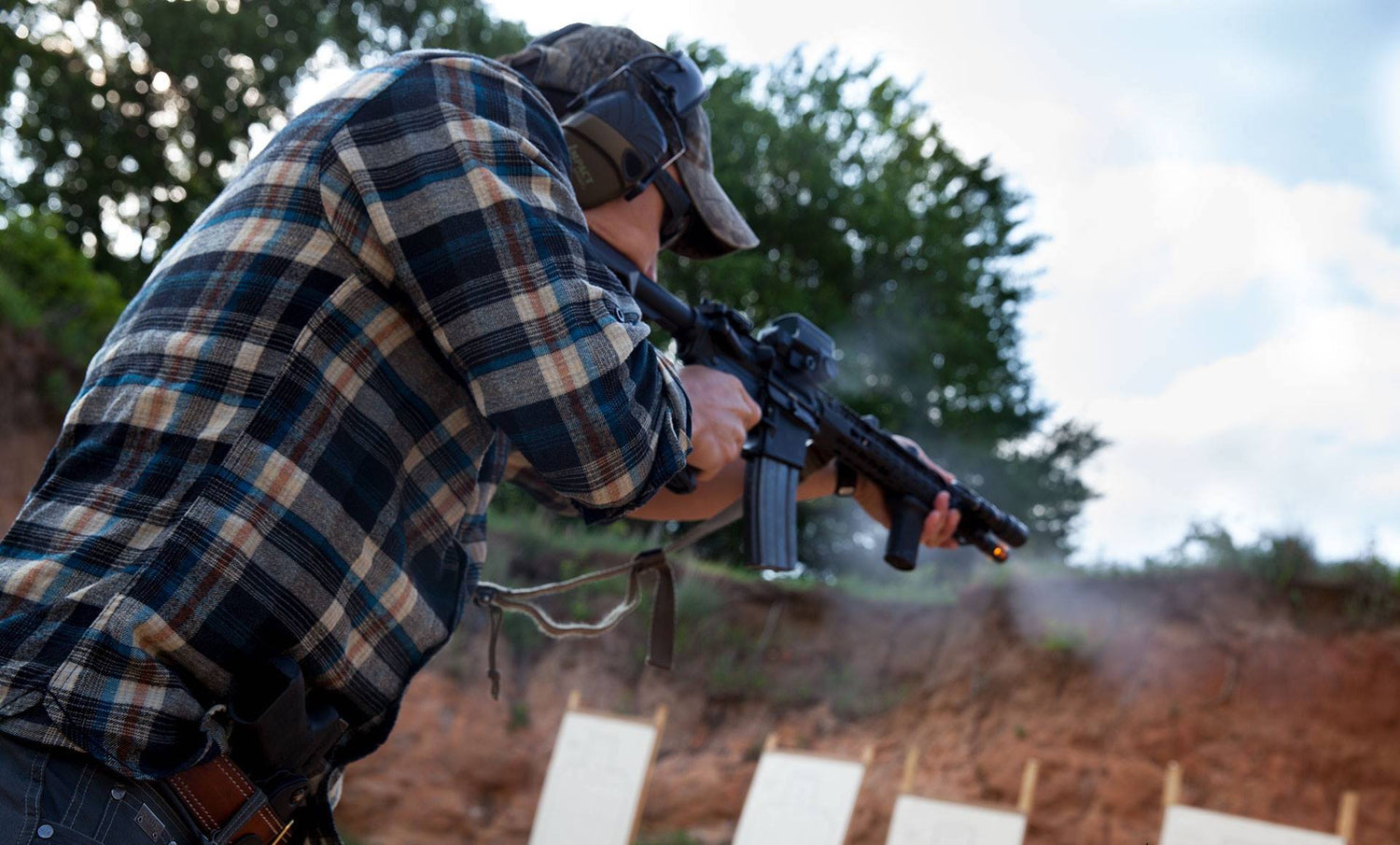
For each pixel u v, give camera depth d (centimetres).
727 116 1812
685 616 927
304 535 107
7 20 1881
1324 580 756
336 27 2061
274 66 2034
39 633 98
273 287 110
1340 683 718
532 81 156
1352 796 496
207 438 105
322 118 117
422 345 116
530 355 109
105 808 97
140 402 107
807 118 1859
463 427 120
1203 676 751
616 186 149
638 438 116
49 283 951
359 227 113
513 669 891
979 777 777
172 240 2064
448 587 123
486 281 110
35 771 95
